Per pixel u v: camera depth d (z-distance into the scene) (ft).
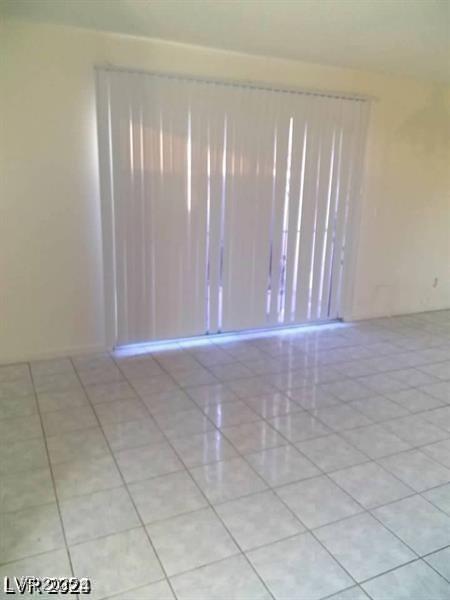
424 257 16.65
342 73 13.28
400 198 15.47
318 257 14.48
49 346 11.87
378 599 5.25
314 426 9.02
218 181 12.39
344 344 13.61
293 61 12.51
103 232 11.55
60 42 10.30
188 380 10.93
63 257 11.46
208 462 7.77
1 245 10.84
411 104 14.69
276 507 6.72
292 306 14.58
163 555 5.80
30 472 7.38
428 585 5.45
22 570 5.52
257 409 9.64
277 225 13.50
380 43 10.87
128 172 11.40
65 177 11.03
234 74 11.96
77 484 7.11
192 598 5.21
